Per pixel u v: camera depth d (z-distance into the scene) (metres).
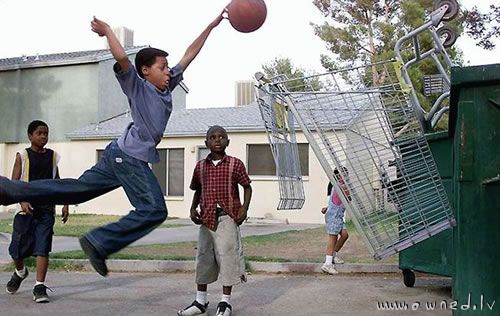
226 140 5.84
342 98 5.30
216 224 5.73
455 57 22.41
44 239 6.47
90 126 24.84
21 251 6.54
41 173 6.56
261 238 12.78
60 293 6.99
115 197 22.61
